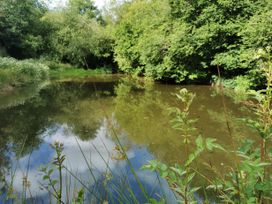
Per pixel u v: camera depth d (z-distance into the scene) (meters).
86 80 15.40
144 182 2.68
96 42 21.62
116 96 9.62
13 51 23.39
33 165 3.54
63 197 2.38
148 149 4.11
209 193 2.33
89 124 5.93
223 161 3.31
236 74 10.60
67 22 24.61
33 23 25.06
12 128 5.72
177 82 12.38
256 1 10.86
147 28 15.05
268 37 8.54
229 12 10.97
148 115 6.61
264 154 0.82
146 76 14.58
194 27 11.53
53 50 24.36
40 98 9.50
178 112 0.80
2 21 22.70
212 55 11.38
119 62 18.59
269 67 0.85
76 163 3.39
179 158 3.67
